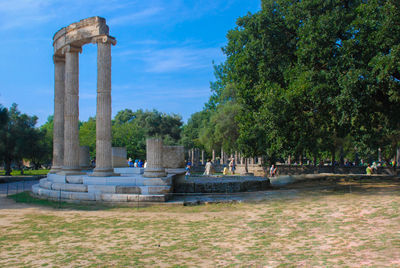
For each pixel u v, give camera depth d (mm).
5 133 41688
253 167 44594
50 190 17703
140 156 66688
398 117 22078
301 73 20219
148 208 14742
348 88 17141
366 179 27344
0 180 30547
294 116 21891
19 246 8859
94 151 57656
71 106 20359
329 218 11406
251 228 10523
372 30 18094
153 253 8031
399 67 15953
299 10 21219
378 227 9742
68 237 9789
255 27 24125
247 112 27266
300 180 28328
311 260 7160
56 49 22266
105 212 13930
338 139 27156
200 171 54375
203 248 8414
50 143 56219
